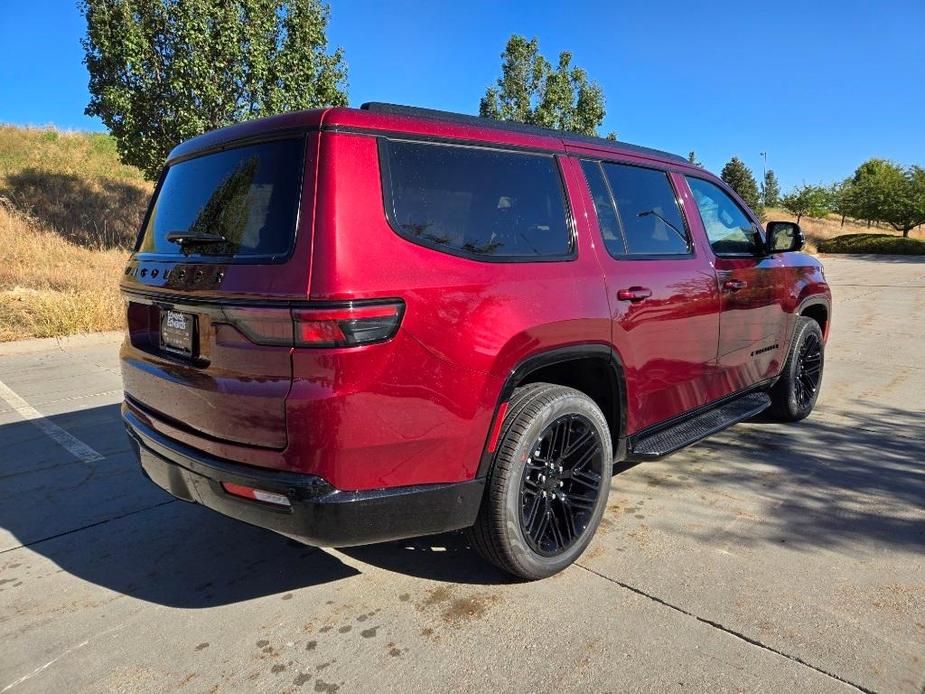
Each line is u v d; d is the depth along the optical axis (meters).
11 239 13.38
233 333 2.24
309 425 2.08
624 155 3.42
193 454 2.41
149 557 3.11
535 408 2.61
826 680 2.12
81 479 4.08
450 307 2.33
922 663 2.19
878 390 5.96
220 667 2.28
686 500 3.57
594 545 3.07
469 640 2.39
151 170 13.27
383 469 2.22
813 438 4.59
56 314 9.09
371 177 2.28
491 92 24.06
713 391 3.85
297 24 13.59
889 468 4.00
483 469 2.50
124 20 11.96
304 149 2.28
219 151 2.67
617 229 3.21
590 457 2.93
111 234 15.42
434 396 2.29
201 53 12.23
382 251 2.21
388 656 2.32
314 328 2.06
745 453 4.30
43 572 2.97
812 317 5.30
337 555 3.09
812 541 3.07
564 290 2.75
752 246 4.29
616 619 2.49
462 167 2.58
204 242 2.49
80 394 6.21
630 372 3.10
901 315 11.38
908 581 2.71
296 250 2.14
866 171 63.72
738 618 2.46
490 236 2.60
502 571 2.88
